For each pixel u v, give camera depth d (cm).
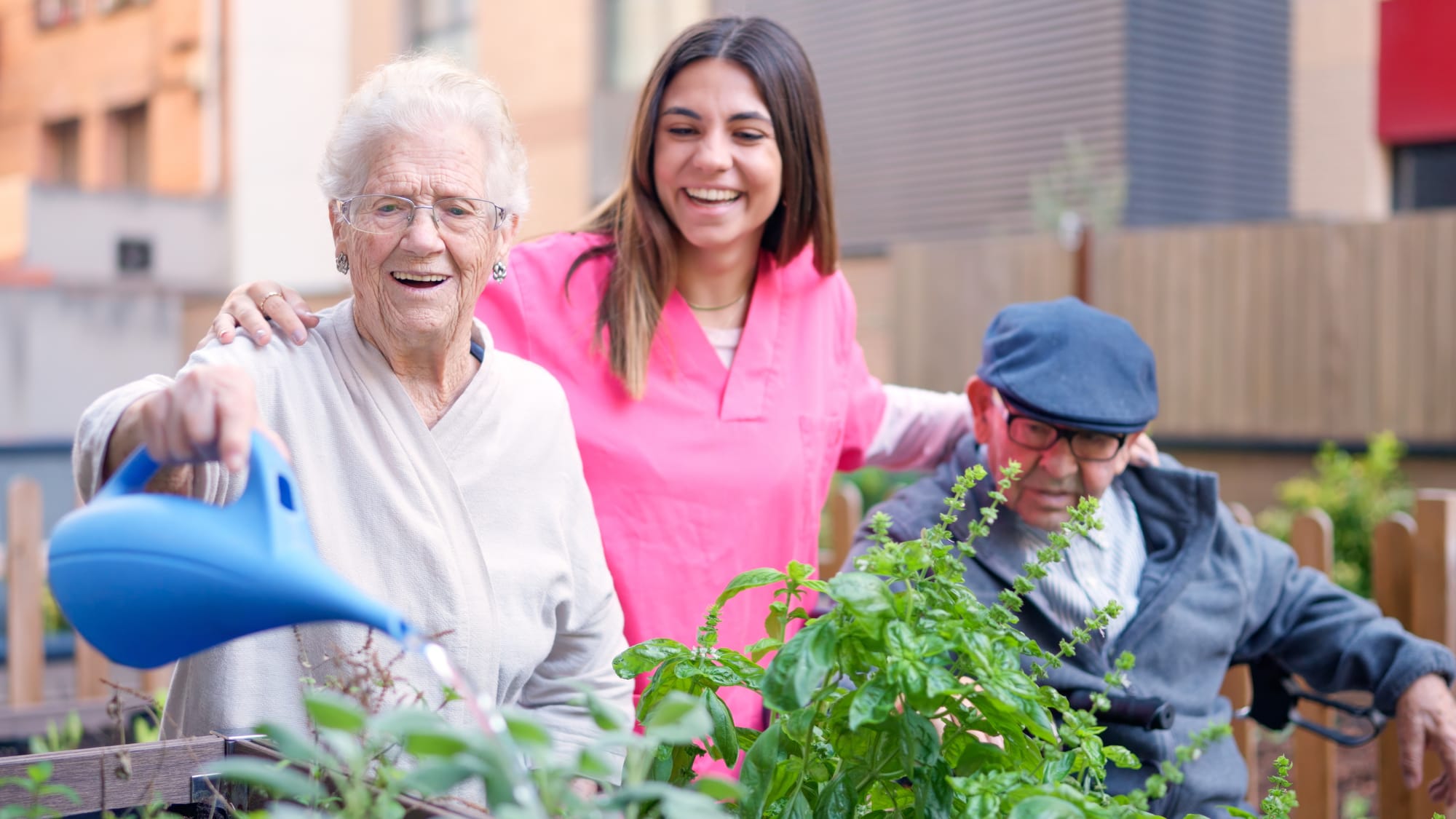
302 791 93
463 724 155
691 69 217
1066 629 210
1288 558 230
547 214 1204
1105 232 800
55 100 1531
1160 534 222
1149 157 1048
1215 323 731
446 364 164
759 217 222
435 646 99
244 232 1309
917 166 1148
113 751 129
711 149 213
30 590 391
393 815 101
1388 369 678
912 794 125
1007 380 206
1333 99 1134
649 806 123
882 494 577
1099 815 108
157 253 1272
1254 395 719
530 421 171
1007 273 791
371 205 154
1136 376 208
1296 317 706
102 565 100
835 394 240
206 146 1333
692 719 92
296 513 105
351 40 1341
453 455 163
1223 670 219
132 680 402
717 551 217
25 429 1087
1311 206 1147
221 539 100
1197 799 210
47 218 1220
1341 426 693
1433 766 281
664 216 222
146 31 1403
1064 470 204
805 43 1216
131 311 1133
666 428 218
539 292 217
